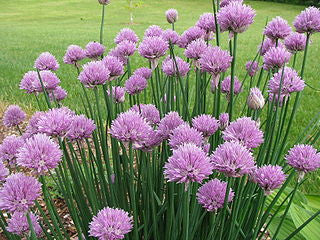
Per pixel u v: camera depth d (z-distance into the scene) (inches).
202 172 8.3
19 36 101.6
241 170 8.6
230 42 12.0
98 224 9.0
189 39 15.0
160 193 13.7
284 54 11.8
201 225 12.7
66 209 21.6
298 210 14.4
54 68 15.0
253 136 9.6
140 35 96.8
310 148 10.4
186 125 9.8
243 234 11.9
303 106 34.7
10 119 15.9
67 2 226.2
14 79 48.6
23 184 8.9
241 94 37.0
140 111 12.7
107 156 12.6
